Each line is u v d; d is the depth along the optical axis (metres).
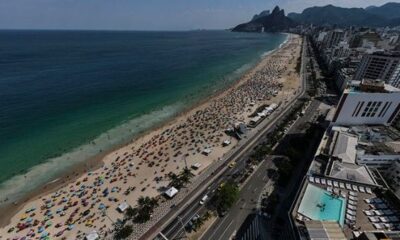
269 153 129.25
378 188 72.94
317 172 82.56
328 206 65.75
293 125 161.25
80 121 173.88
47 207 102.81
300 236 55.34
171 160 131.38
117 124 173.25
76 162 132.25
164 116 187.50
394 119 121.38
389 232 54.47
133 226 91.00
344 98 109.06
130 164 129.25
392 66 191.62
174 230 88.25
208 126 165.75
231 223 89.75
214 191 105.56
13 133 152.62
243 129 152.00
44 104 195.25
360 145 100.81
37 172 124.06
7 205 104.44
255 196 101.38
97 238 87.75
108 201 105.00
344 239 53.06
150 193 108.56
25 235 90.12
